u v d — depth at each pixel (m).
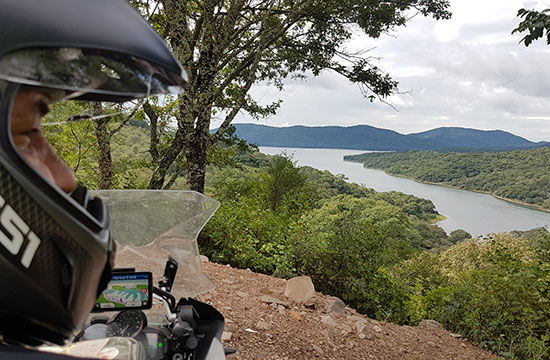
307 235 9.11
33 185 0.53
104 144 11.12
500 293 7.30
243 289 6.16
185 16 8.38
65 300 0.59
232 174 17.22
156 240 1.70
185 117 8.59
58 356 0.60
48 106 0.62
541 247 8.67
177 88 0.64
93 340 1.26
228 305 5.38
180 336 1.42
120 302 1.36
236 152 16.75
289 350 4.52
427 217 168.25
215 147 15.93
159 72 0.62
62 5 0.56
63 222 0.55
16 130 0.59
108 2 0.61
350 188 113.06
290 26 11.41
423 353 5.88
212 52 8.64
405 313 8.42
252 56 12.34
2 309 0.57
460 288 8.30
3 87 0.55
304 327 5.33
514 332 7.09
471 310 7.58
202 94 8.61
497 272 7.88
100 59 0.56
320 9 11.30
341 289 8.33
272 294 6.21
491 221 190.00
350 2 10.69
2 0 0.54
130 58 0.58
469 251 31.73
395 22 10.95
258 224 9.68
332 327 5.69
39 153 0.65
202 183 8.78
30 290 0.56
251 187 17.84
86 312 0.64
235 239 8.91
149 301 1.38
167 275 1.64
